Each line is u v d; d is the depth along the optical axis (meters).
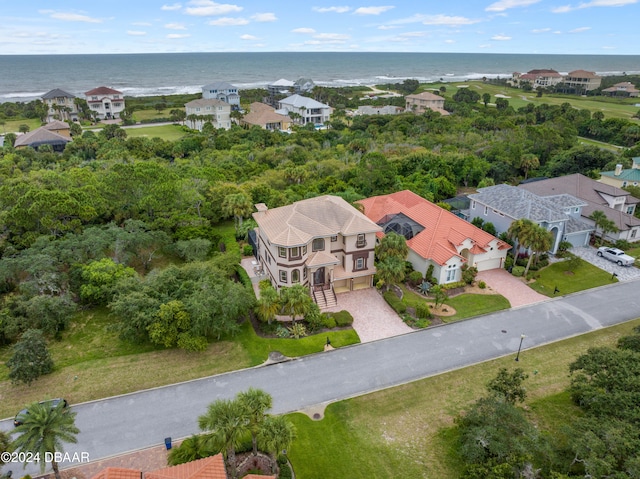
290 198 67.12
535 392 35.41
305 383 36.34
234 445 26.98
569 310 46.66
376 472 28.80
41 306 39.78
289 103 160.25
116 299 42.12
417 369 38.00
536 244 49.84
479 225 63.06
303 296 41.41
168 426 32.12
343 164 86.12
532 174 89.31
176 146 102.44
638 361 30.77
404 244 48.66
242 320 43.81
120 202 59.00
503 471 24.97
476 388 35.84
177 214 59.31
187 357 39.22
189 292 42.47
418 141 106.19
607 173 78.69
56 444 25.61
